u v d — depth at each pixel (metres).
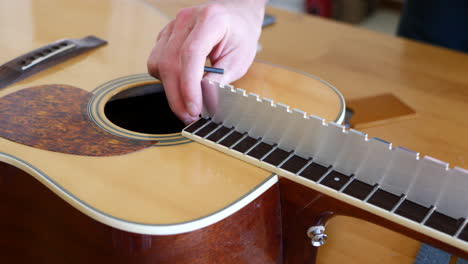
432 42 1.54
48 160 0.80
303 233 0.83
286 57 1.38
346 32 1.52
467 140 1.10
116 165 0.80
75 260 0.83
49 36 1.19
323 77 1.30
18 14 1.29
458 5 1.47
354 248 0.95
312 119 0.77
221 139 0.85
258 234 0.80
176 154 0.83
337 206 0.75
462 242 0.65
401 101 1.22
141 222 0.70
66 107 0.94
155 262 0.73
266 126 0.83
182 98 0.91
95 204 0.72
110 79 1.04
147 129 1.10
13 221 0.90
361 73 1.32
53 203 0.79
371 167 0.74
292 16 1.60
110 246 0.74
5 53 1.11
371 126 1.14
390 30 2.90
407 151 0.69
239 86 1.00
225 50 0.98
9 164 0.82
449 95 1.25
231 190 0.75
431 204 0.70
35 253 0.91
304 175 0.77
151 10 1.36
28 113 0.92
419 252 0.95
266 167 0.79
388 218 0.70
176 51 0.94
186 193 0.75
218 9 0.94
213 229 0.72
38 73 1.04
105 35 1.21
